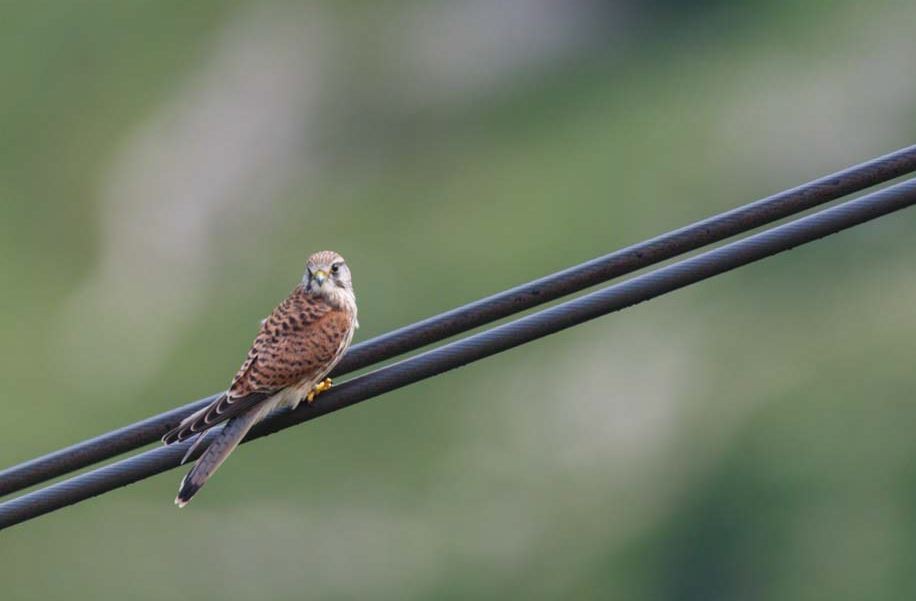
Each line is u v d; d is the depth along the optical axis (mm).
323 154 48219
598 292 9266
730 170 43250
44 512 9352
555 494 33750
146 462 9422
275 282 44906
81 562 33156
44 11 50875
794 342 36156
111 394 41594
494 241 43312
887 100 43656
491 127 48031
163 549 33125
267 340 10602
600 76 48688
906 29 45156
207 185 47625
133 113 48938
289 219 46531
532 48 49844
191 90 49219
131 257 46375
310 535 33188
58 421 40781
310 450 34438
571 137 46781
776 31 47469
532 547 32719
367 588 32531
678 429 34375
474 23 50344
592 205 43000
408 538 33125
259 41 50125
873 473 31812
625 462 34156
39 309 44656
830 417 33312
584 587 32062
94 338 43531
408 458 34375
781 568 30984
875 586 30297
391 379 9609
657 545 32188
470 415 35062
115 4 50969
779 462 32844
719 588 31609
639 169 44031
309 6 50906
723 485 32750
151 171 47906
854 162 42781
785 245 9117
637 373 35656
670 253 9219
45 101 49250
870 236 38000
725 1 49156
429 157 47500
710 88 46375
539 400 35062
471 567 32594
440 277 41844
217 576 32906
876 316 36062
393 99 49031
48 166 48125
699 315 36750
